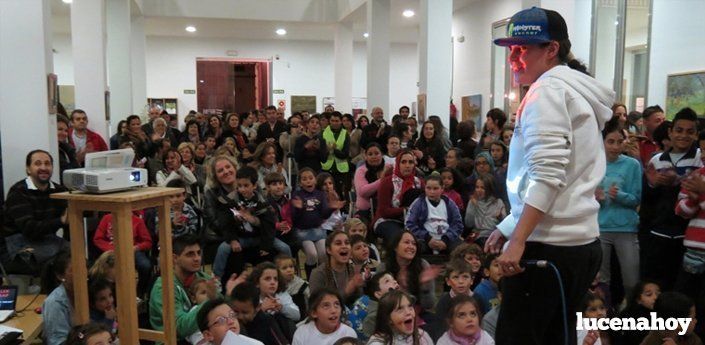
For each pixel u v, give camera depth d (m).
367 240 4.45
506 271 1.25
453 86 10.60
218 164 4.00
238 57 13.31
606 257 3.62
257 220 3.98
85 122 5.91
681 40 5.68
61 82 12.18
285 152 6.98
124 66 8.56
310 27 11.52
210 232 4.05
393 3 9.05
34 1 4.08
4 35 4.05
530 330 1.35
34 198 3.67
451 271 3.08
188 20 10.56
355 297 3.21
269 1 10.45
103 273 2.69
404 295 2.42
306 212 4.44
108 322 2.71
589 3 6.32
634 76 6.36
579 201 1.28
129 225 1.78
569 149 1.25
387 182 4.57
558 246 1.29
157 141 6.47
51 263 3.32
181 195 4.19
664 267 3.38
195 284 2.99
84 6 6.55
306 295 3.40
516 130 1.37
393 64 14.13
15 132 4.10
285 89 13.62
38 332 2.80
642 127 4.86
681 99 5.64
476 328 2.46
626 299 3.46
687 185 2.93
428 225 4.21
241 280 3.09
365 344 2.63
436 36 6.93
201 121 8.96
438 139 6.01
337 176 6.64
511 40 1.37
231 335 2.27
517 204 1.36
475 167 4.99
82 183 1.80
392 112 14.20
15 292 3.03
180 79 13.09
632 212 3.53
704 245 2.94
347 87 10.96
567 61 1.40
